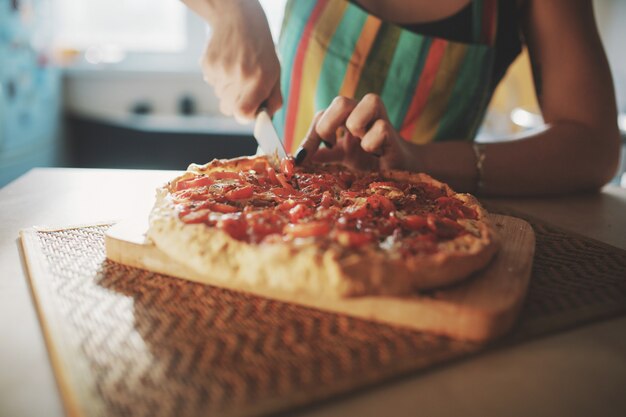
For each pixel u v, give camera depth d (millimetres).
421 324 694
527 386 594
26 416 526
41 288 791
